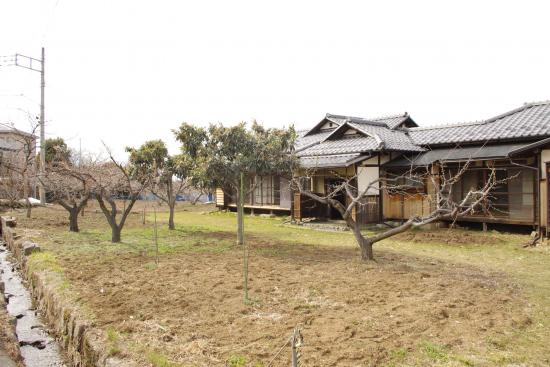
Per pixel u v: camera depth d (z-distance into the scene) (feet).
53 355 20.43
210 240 42.91
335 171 58.70
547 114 50.26
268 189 71.56
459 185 52.06
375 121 66.59
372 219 55.67
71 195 51.70
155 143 52.34
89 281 26.71
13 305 27.86
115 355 16.21
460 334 17.76
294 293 23.70
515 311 20.80
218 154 39.58
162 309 21.22
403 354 15.78
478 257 35.60
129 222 60.39
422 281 26.14
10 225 53.36
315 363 15.08
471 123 56.90
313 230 53.52
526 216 46.78
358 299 22.33
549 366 15.03
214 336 17.75
